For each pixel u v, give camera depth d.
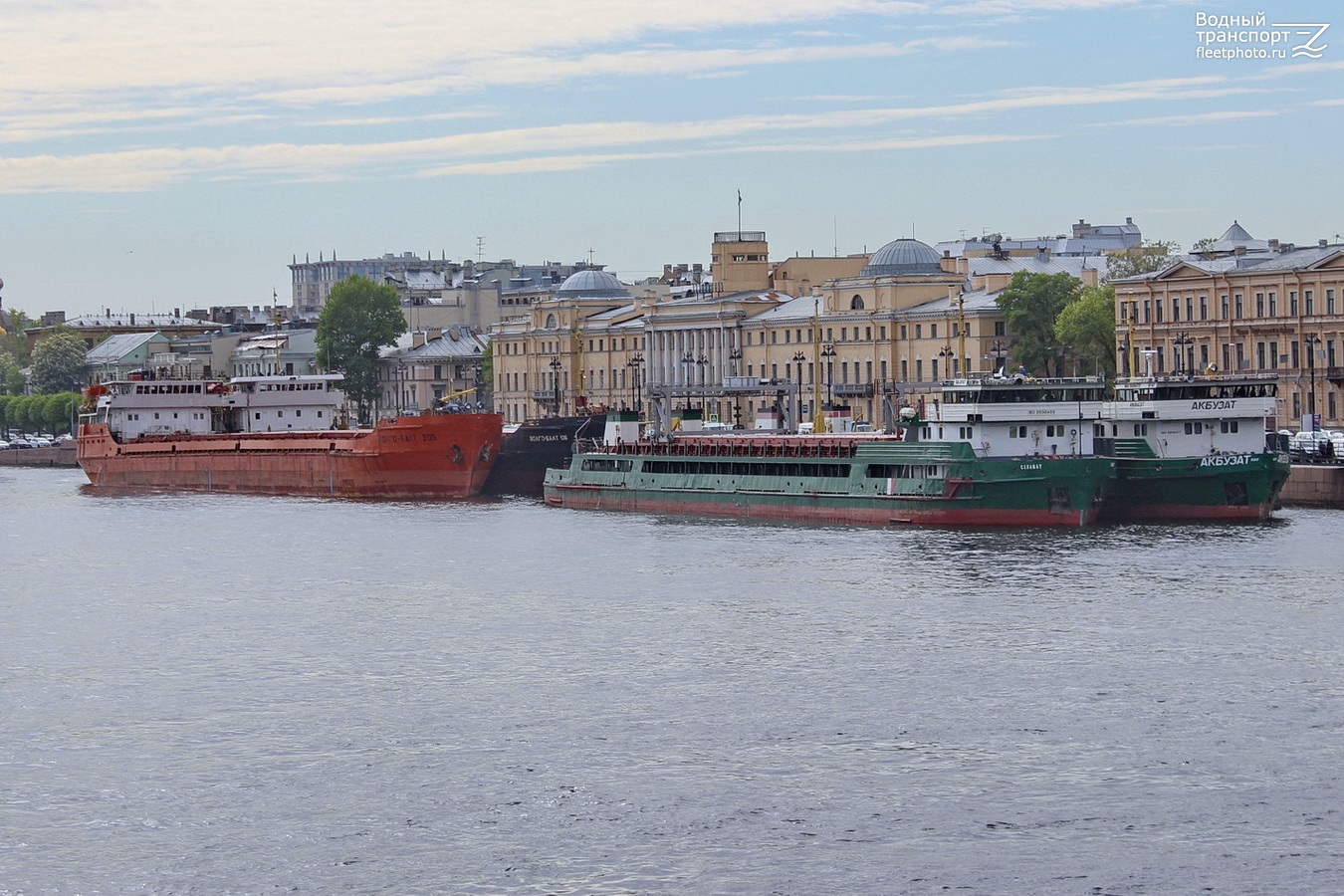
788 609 129.12
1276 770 91.62
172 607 138.50
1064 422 172.25
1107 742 96.19
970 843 83.88
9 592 148.50
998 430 170.25
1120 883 79.75
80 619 134.50
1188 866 81.12
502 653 118.12
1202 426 172.75
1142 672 108.88
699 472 197.38
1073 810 87.12
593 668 113.38
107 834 86.69
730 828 85.81
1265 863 81.31
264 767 95.50
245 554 169.75
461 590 142.00
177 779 93.94
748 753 95.75
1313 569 139.25
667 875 81.12
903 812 87.31
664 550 161.25
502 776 93.12
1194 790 89.25
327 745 98.81
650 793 90.25
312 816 88.44
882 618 124.88
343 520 199.88
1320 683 105.81
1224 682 106.38
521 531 182.00
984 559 148.00
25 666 118.62
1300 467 182.50
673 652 116.88
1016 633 119.25
